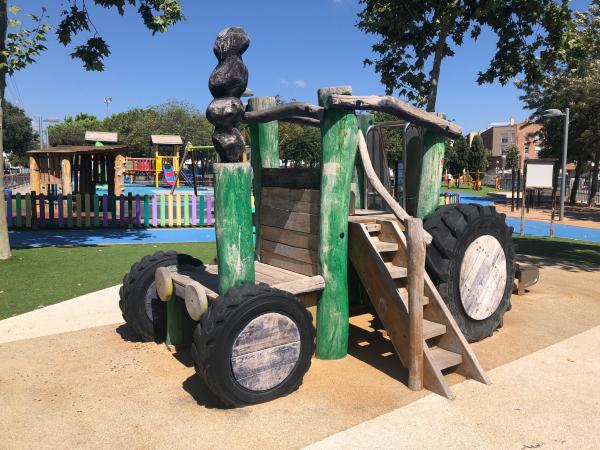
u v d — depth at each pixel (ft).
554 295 23.54
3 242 29.30
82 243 37.81
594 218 67.82
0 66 27.50
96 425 11.39
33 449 10.39
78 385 13.47
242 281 13.25
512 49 31.45
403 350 13.88
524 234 49.44
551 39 30.40
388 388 13.38
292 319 12.73
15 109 179.42
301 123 19.42
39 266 28.27
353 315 20.03
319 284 14.84
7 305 20.81
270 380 12.50
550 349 16.43
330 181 14.52
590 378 14.12
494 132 275.39
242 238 13.16
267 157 17.93
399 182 21.47
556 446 10.60
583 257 34.65
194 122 149.59
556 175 45.83
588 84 80.33
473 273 16.69
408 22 29.91
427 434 11.03
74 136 190.60
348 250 15.35
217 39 13.17
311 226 15.56
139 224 48.78
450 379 13.98
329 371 14.49
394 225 15.70
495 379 13.98
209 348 11.62
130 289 16.51
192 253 33.91
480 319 17.04
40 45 28.68
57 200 48.39
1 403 12.41
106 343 16.70
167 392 13.08
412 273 12.90
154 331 16.83
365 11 32.83
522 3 28.37
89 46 33.53
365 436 10.94
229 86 13.03
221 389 11.79
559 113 64.03
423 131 17.89
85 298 21.99
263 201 17.89
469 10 30.04
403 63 33.55
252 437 10.89
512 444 10.67
